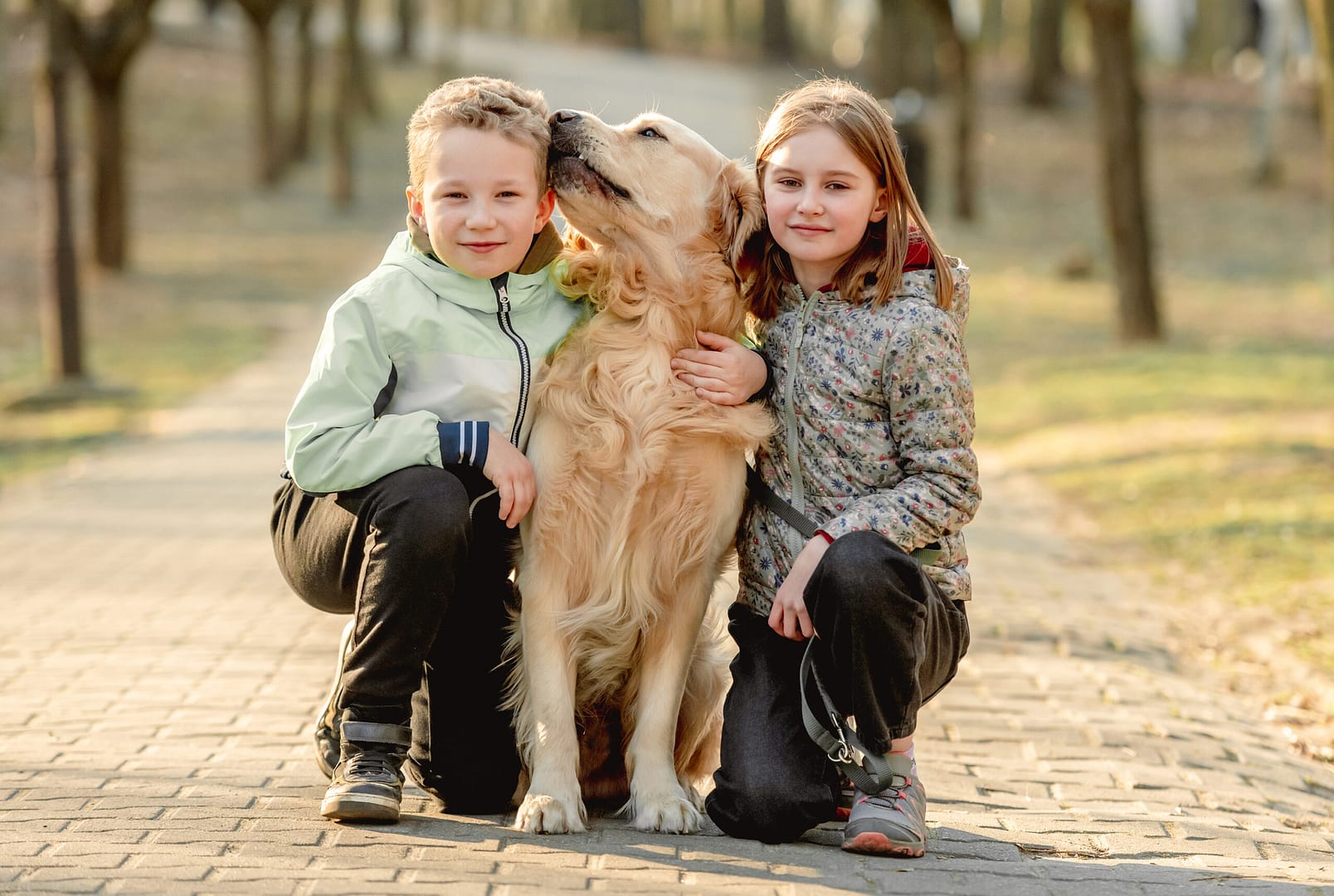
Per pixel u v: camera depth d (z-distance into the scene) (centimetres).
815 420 383
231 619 679
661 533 394
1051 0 3712
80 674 577
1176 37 5672
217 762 449
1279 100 3384
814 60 5619
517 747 401
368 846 350
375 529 365
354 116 3762
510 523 377
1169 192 2978
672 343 396
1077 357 1595
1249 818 429
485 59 5006
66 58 1379
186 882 316
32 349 1641
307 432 368
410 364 385
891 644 350
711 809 380
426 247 391
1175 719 541
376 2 8175
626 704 417
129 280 2094
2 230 2397
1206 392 1336
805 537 385
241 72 4028
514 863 340
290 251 2431
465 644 395
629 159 391
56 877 319
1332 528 852
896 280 380
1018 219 2738
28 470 1087
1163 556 840
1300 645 650
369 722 371
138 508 950
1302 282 2192
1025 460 1159
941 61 2705
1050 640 657
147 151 3162
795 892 324
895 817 362
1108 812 422
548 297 406
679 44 6122
